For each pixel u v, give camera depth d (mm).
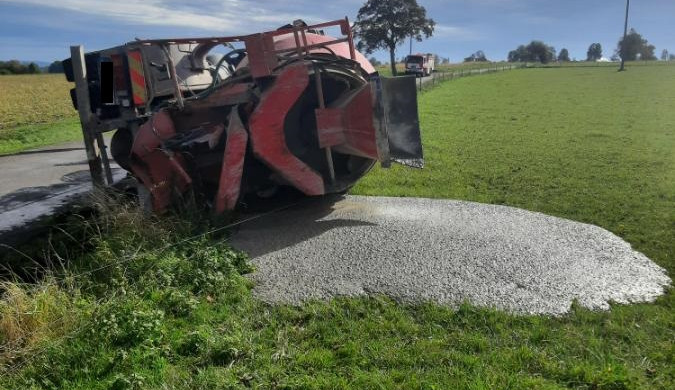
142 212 5746
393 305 4199
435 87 36906
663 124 17641
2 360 3529
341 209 6852
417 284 4457
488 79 46812
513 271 4648
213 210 6316
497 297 4230
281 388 3201
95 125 7035
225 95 6402
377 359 3475
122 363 3445
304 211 6848
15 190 9789
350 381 3248
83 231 5969
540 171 10094
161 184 6211
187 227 5750
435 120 19141
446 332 3803
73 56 6812
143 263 4766
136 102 6863
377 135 6234
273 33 6250
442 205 7035
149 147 6367
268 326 3941
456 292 4316
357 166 7410
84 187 9883
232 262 4980
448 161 11086
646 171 10086
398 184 8898
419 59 49562
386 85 6371
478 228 5793
